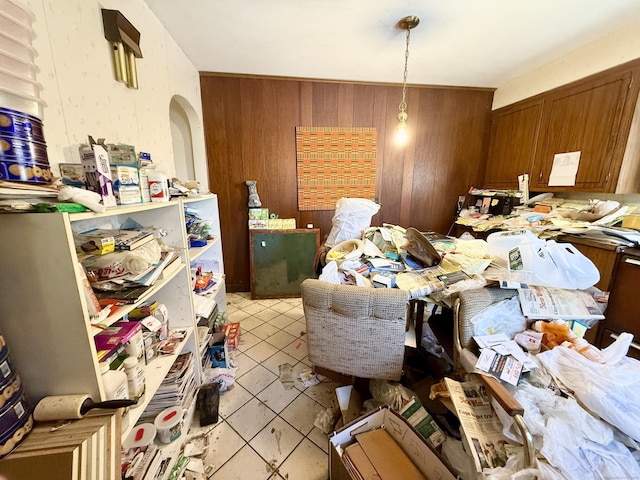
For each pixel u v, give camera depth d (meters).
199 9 1.65
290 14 1.71
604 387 0.90
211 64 2.47
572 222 2.22
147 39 1.60
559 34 1.97
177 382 1.29
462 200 3.29
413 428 0.99
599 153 2.10
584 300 1.25
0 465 0.57
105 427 0.67
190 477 1.16
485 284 1.32
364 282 1.43
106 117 1.19
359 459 0.98
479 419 0.95
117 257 0.95
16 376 0.63
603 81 2.04
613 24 1.86
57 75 0.92
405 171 3.15
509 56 2.32
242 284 3.21
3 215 0.61
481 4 1.63
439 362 1.65
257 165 2.91
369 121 2.96
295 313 2.70
